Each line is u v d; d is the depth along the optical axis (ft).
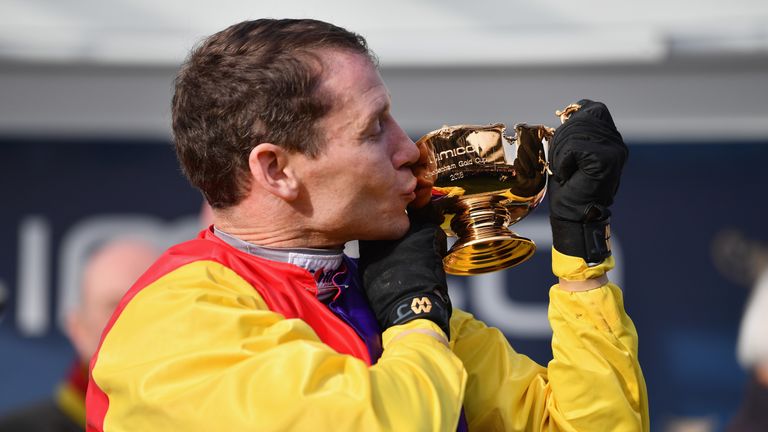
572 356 13.99
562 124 14.01
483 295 41.55
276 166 13.56
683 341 41.75
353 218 13.76
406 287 13.58
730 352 41.50
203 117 13.58
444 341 13.17
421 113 41.60
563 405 14.14
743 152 41.75
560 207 14.03
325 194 13.67
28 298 42.70
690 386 41.63
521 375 15.14
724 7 39.86
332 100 13.38
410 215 14.76
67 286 42.60
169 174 42.98
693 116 41.65
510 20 40.42
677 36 39.88
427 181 14.34
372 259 14.05
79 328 40.70
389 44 40.50
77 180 42.96
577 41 40.11
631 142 42.06
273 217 13.84
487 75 41.39
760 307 41.27
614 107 41.73
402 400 11.92
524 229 41.16
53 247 42.78
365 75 13.64
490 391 14.94
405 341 12.92
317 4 40.37
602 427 13.87
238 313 12.50
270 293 13.38
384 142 13.83
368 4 40.65
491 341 15.46
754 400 41.09
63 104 42.68
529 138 14.51
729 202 41.81
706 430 41.39
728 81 41.42
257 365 12.00
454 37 40.45
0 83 42.42
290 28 13.64
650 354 41.81
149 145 43.11
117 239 42.65
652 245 41.98
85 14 40.96
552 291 14.40
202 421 11.75
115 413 12.42
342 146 13.51
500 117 41.57
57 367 42.52
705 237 41.83
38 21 41.01
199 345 12.32
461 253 14.85
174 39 40.88
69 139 42.96
